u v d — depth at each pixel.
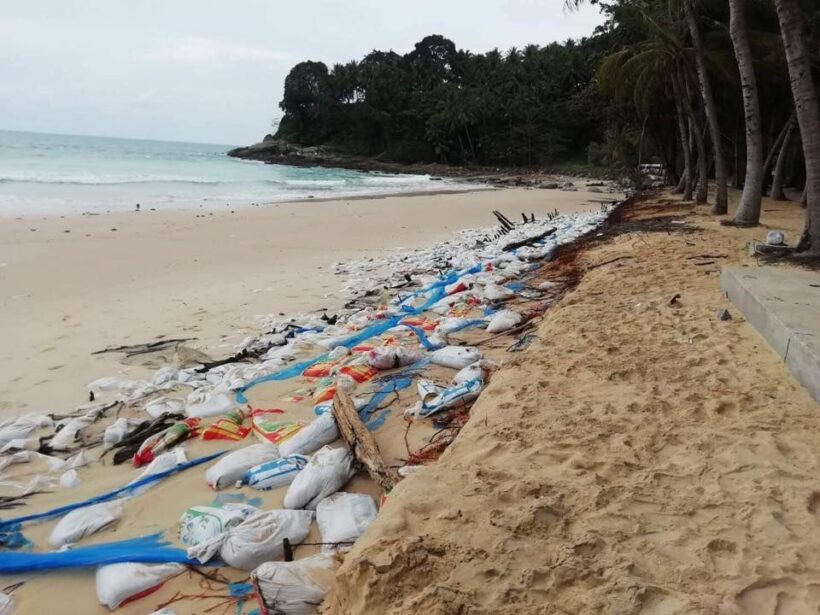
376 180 50.81
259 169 56.72
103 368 6.12
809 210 7.88
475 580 2.26
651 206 19.36
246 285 10.08
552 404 3.92
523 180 54.69
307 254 13.40
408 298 8.50
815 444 3.24
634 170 34.91
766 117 22.77
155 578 2.72
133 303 8.79
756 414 3.61
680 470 3.04
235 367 5.90
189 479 3.71
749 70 11.68
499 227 17.95
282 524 2.96
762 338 4.95
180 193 27.52
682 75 17.97
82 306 8.58
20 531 3.25
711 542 2.47
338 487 3.42
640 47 19.31
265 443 4.11
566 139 71.81
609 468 3.07
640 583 2.21
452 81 87.00
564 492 2.87
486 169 70.00
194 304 8.78
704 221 13.40
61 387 5.61
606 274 8.00
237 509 3.18
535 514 2.67
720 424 3.52
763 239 10.16
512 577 2.28
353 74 82.44
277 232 16.48
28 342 6.91
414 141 79.75
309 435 3.96
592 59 36.31
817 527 2.56
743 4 11.39
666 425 3.54
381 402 4.65
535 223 18.39
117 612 2.60
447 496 2.88
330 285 10.15
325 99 83.06
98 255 12.24
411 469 3.43
